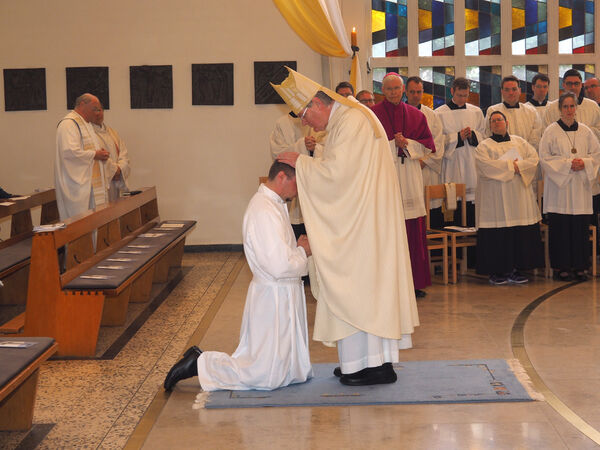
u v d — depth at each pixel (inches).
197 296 280.8
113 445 144.5
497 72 401.7
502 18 398.6
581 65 403.9
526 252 299.0
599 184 314.8
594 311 249.1
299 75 167.6
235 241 394.6
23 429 152.7
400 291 170.7
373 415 155.6
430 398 163.8
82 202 292.4
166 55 384.2
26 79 382.9
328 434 146.6
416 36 396.5
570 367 188.7
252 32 382.9
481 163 294.7
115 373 190.5
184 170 390.6
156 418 157.0
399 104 273.1
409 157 267.4
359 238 164.1
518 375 179.5
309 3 309.9
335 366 189.3
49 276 205.9
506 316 244.8
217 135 388.5
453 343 213.3
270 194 167.0
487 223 297.4
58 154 292.0
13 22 381.4
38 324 206.2
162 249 264.4
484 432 146.2
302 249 167.2
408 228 270.8
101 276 214.5
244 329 174.1
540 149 303.7
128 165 330.6
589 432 145.4
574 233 297.0
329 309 166.2
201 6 382.0
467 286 296.4
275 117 386.6
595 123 329.1
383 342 169.9
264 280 169.0
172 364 197.5
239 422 153.4
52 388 179.5
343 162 161.5
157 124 387.9
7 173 387.5
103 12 381.4
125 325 239.6
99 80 383.2
